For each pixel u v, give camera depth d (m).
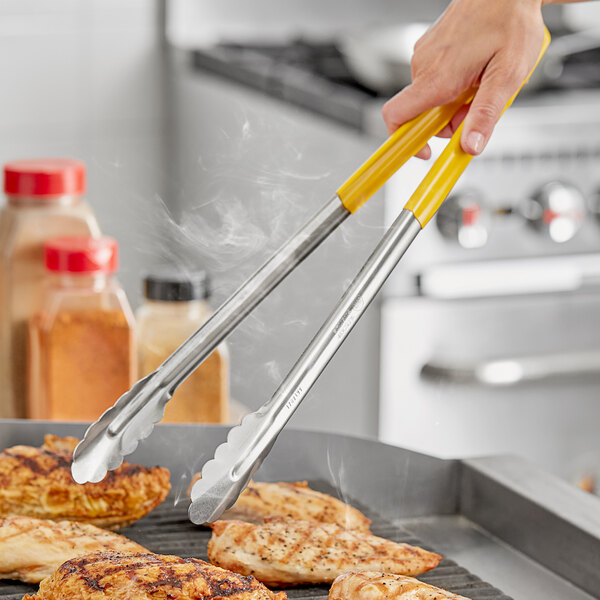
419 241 2.39
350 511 1.79
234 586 1.62
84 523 1.77
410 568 1.71
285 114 2.50
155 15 2.76
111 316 1.92
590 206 2.46
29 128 2.72
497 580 1.73
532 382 2.48
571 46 2.74
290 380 1.60
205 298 1.94
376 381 2.41
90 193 2.79
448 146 1.63
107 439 1.62
